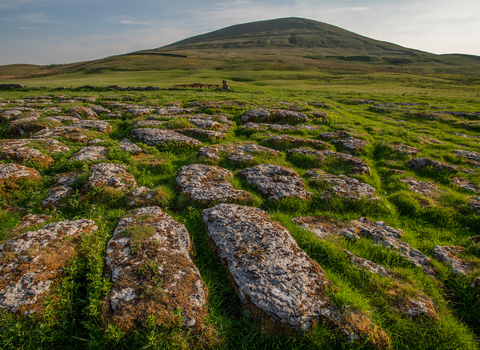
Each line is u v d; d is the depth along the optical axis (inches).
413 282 167.9
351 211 262.7
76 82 1753.2
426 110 955.3
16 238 167.2
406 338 136.3
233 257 164.6
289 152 415.8
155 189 255.9
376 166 416.8
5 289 131.7
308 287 146.5
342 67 4480.8
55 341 122.6
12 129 430.0
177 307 129.6
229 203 243.9
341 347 127.2
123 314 124.9
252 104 804.0
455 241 225.1
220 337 128.2
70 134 406.6
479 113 832.9
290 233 202.2
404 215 268.1
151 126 495.2
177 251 167.3
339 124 666.2
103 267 153.5
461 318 151.3
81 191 244.1
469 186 339.9
